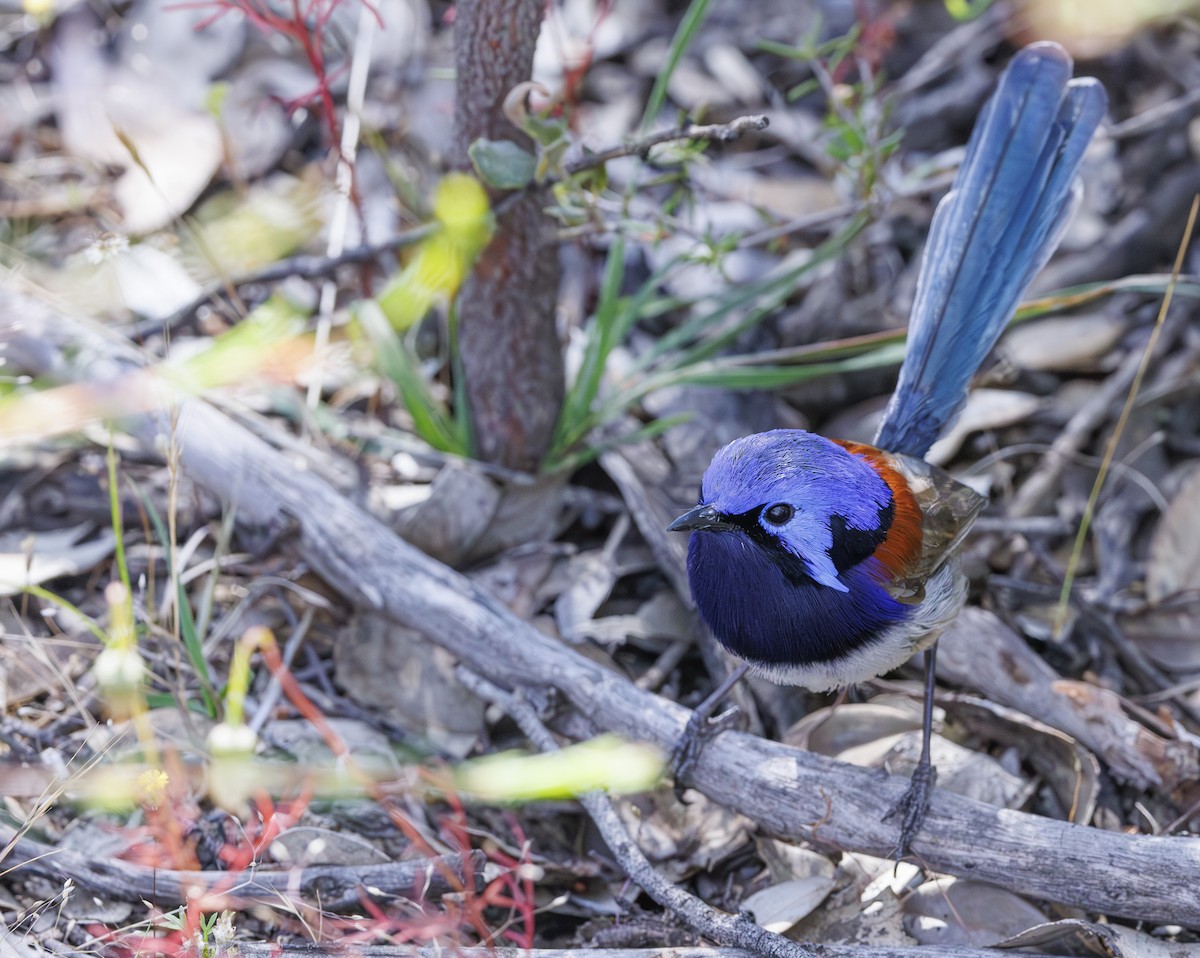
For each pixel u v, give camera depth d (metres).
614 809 8.41
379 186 12.73
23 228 12.31
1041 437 11.62
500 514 10.68
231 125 13.04
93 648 9.58
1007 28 14.12
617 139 13.14
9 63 13.52
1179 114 13.13
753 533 7.71
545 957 7.46
